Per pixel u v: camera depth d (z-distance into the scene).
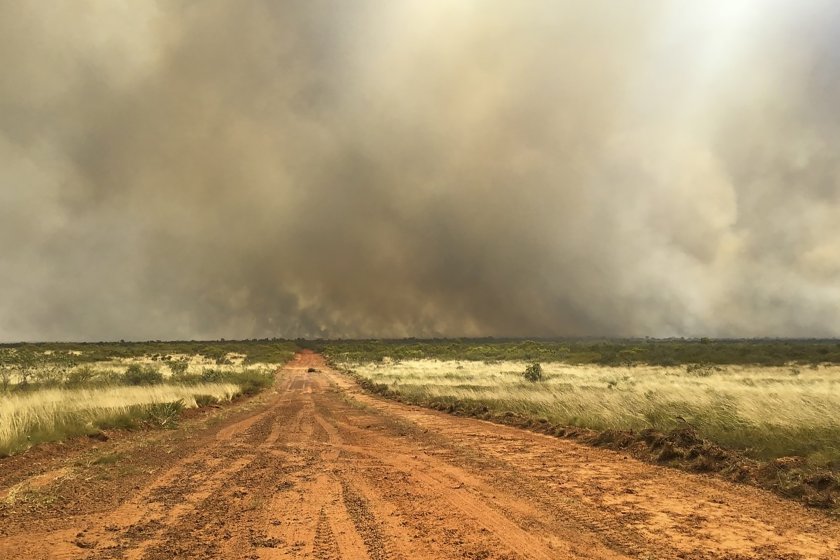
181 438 13.78
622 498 7.16
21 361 34.88
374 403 25.33
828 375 36.16
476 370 55.44
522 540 5.42
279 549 5.18
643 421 12.84
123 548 5.21
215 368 54.91
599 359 69.00
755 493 7.39
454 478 8.61
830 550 5.07
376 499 7.27
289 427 16.30
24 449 10.68
